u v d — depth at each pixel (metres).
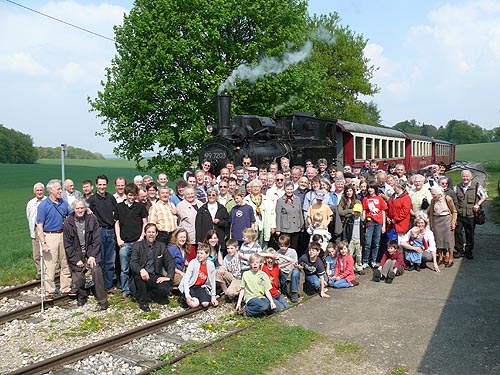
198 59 20.83
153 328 7.35
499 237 13.66
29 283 10.06
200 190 10.67
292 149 15.88
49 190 8.98
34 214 10.52
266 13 22.31
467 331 7.08
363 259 10.80
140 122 22.81
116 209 9.37
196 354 6.39
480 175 38.47
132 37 21.78
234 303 8.81
